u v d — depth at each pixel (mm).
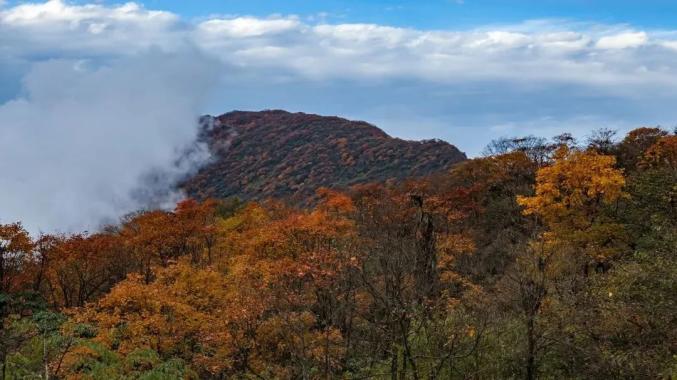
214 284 34469
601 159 34719
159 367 24875
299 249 38844
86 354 24828
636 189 33156
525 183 68438
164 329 28969
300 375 23797
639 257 17859
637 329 15922
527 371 17500
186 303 32000
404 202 35250
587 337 16578
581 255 27391
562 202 35344
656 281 16125
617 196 33312
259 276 32906
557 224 34938
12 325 29812
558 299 18359
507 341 18547
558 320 17391
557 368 17688
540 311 18359
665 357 14984
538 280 18156
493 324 18938
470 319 19047
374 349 21641
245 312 26406
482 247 47125
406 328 18672
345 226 42562
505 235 42094
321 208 58094
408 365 19516
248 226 60906
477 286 30156
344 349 23719
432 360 17844
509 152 75062
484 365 18281
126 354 27250
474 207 58031
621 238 31641
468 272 38500
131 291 30625
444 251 36125
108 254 50656
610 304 16359
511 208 54469
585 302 17438
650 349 15148
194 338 30391
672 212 27875
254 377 26203
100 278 52094
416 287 18422
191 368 28000
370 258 20609
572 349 16922
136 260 51625
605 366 15656
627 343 16141
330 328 24297
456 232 50031
